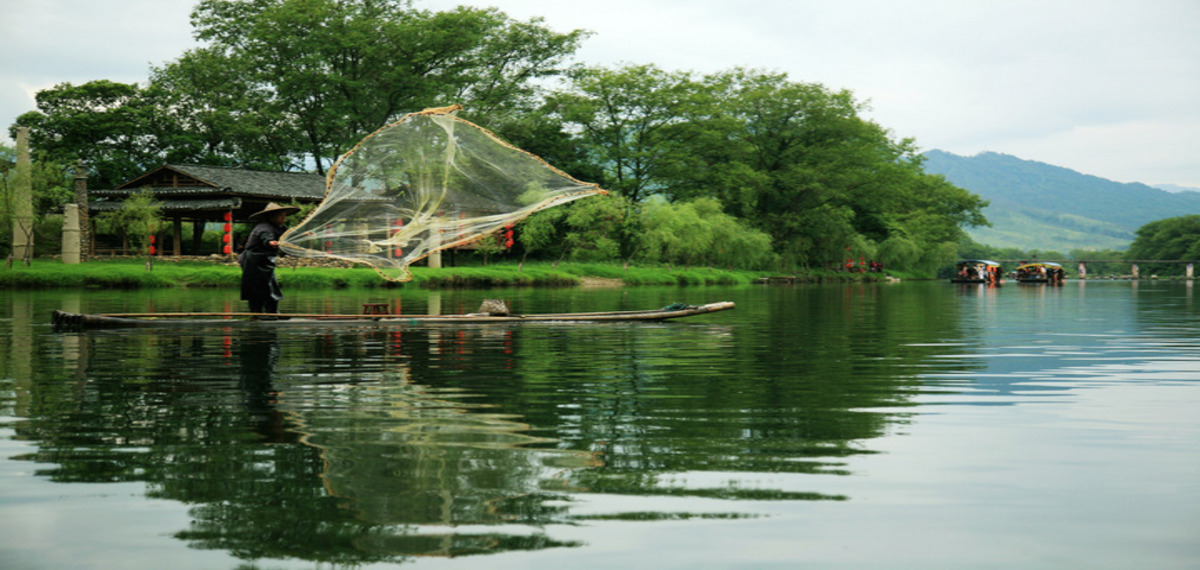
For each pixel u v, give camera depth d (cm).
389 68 6347
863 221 8862
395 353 1095
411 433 580
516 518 396
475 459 506
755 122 8081
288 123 6134
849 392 777
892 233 8700
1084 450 532
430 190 1384
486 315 1642
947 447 542
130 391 764
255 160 6262
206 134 6047
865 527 384
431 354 1088
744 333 1473
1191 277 9231
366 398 732
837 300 3141
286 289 3731
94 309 2114
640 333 1438
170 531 378
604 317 1658
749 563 341
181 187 4888
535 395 754
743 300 3102
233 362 985
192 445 540
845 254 7762
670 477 465
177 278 3819
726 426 612
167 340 1233
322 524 387
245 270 1522
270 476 465
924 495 433
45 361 983
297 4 6056
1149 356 1109
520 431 590
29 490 437
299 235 1465
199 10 6291
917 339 1373
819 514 402
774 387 809
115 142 5853
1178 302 2958
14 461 496
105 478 459
